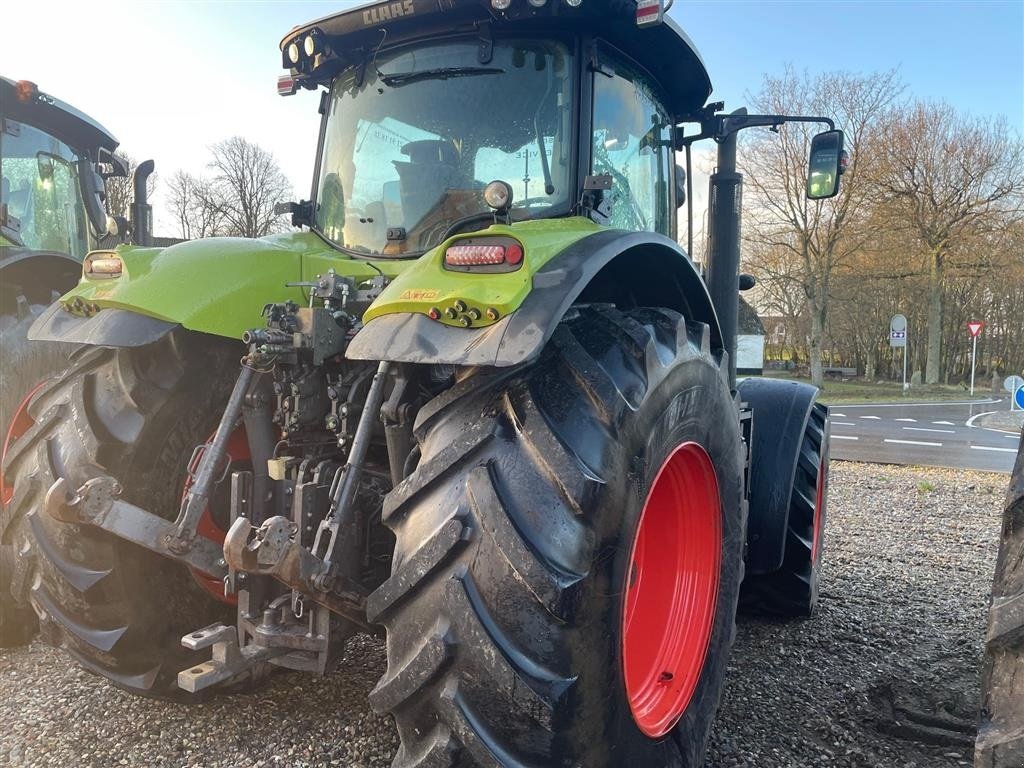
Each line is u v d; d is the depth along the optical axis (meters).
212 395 2.52
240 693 2.77
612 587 1.70
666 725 2.16
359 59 2.78
